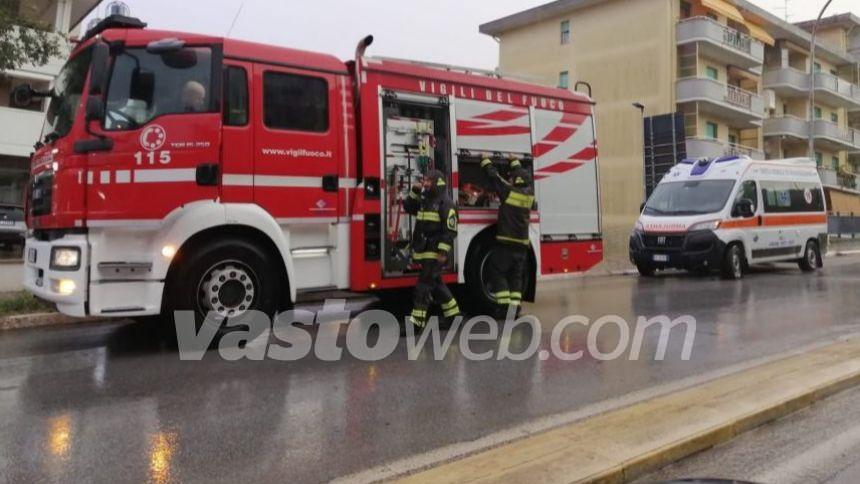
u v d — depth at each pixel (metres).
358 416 4.57
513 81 8.64
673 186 15.16
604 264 18.25
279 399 4.93
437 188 7.22
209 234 6.22
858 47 46.44
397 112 7.39
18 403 4.76
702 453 4.04
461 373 5.77
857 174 44.22
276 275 6.59
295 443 4.04
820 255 16.83
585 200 9.27
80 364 5.91
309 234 6.77
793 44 39.91
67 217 5.62
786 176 16.02
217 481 3.49
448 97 7.79
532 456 3.68
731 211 14.04
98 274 5.71
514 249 7.99
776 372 5.66
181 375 5.55
